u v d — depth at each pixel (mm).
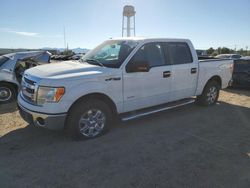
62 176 3123
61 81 3803
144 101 4930
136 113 4938
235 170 3305
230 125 5145
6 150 3861
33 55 8016
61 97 3785
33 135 4488
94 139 4293
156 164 3443
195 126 5059
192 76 5848
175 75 5406
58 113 3799
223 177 3125
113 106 4488
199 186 2920
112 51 4941
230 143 4207
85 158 3604
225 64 6879
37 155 3688
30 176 3119
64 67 4375
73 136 4105
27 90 4207
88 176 3125
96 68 4324
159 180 3039
